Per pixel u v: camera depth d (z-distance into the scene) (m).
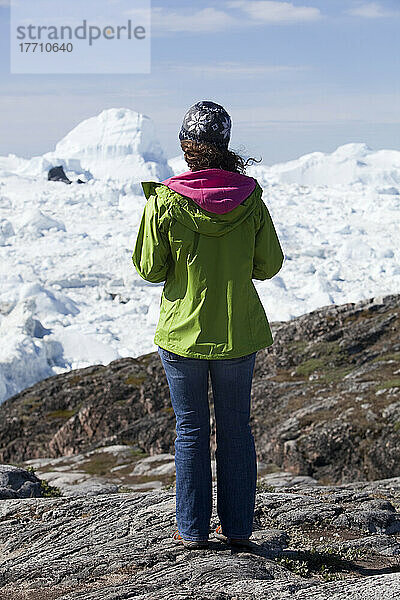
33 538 4.77
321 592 3.45
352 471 12.27
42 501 5.51
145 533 4.57
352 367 16.89
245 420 4.06
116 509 5.17
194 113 3.93
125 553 4.18
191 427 4.05
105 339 100.94
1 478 6.85
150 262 3.92
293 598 3.38
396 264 162.25
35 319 97.25
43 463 15.67
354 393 14.44
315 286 127.62
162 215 3.83
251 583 3.62
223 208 3.78
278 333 19.30
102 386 20.02
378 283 145.75
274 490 7.05
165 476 13.05
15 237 198.62
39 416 19.84
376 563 4.34
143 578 3.80
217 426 4.07
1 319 98.75
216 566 3.85
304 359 17.73
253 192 3.96
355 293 127.06
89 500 5.44
